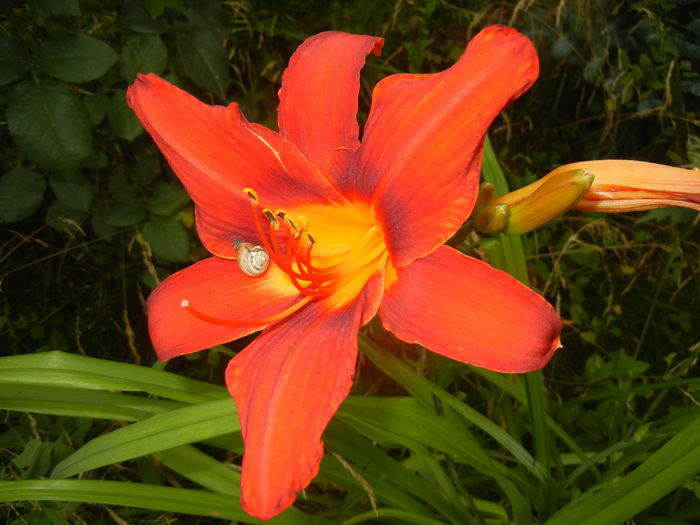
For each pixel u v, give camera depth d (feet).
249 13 1.68
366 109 1.84
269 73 1.68
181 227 1.38
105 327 1.61
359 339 0.98
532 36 1.75
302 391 0.62
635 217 1.75
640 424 1.04
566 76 1.80
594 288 1.67
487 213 0.69
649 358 1.55
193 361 1.56
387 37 1.86
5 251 1.67
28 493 0.75
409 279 0.62
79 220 1.45
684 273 1.60
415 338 0.60
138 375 0.87
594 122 1.83
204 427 0.77
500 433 0.95
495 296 0.57
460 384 1.47
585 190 0.65
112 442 0.78
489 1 1.83
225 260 0.77
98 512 1.20
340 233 0.76
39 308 1.65
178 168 0.74
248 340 1.53
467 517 0.94
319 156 0.70
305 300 0.73
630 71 1.62
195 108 0.71
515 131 1.84
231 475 0.91
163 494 0.79
